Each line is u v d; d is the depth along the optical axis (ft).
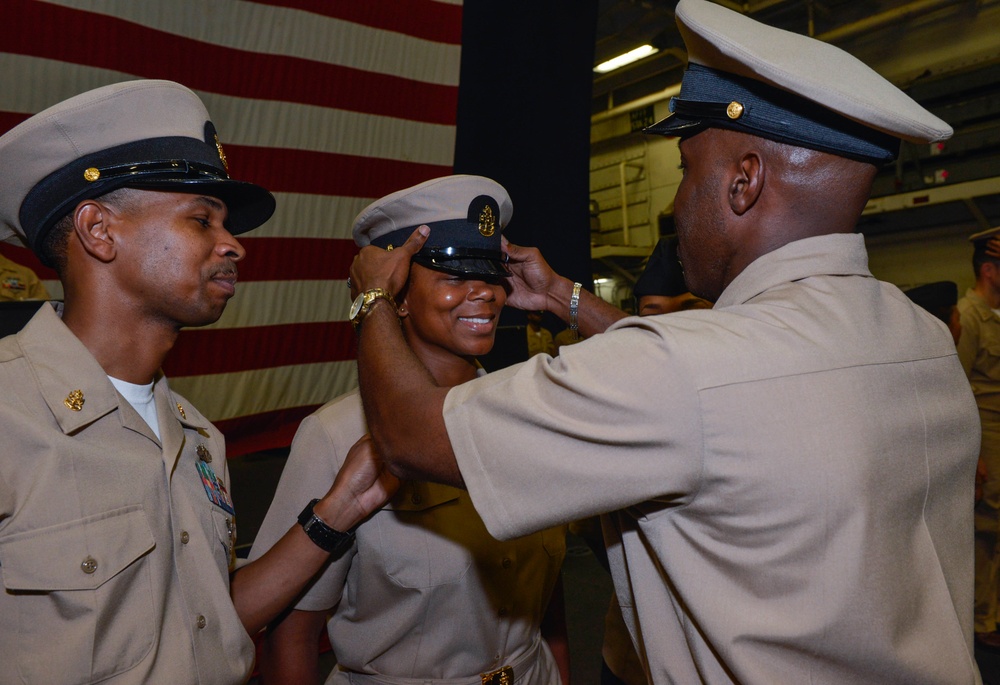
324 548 3.24
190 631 2.63
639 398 2.10
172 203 2.69
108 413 2.61
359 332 2.89
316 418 3.81
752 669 2.10
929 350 2.45
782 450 2.06
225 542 2.98
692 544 2.27
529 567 3.96
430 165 11.75
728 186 2.52
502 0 12.39
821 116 2.31
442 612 3.58
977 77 22.26
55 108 2.56
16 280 8.36
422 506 3.61
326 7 10.39
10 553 2.26
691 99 2.56
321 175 10.57
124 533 2.48
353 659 3.67
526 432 2.20
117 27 8.39
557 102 13.21
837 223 2.45
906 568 2.18
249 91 9.77
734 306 2.35
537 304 4.39
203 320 2.82
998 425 10.01
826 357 2.17
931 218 24.40
